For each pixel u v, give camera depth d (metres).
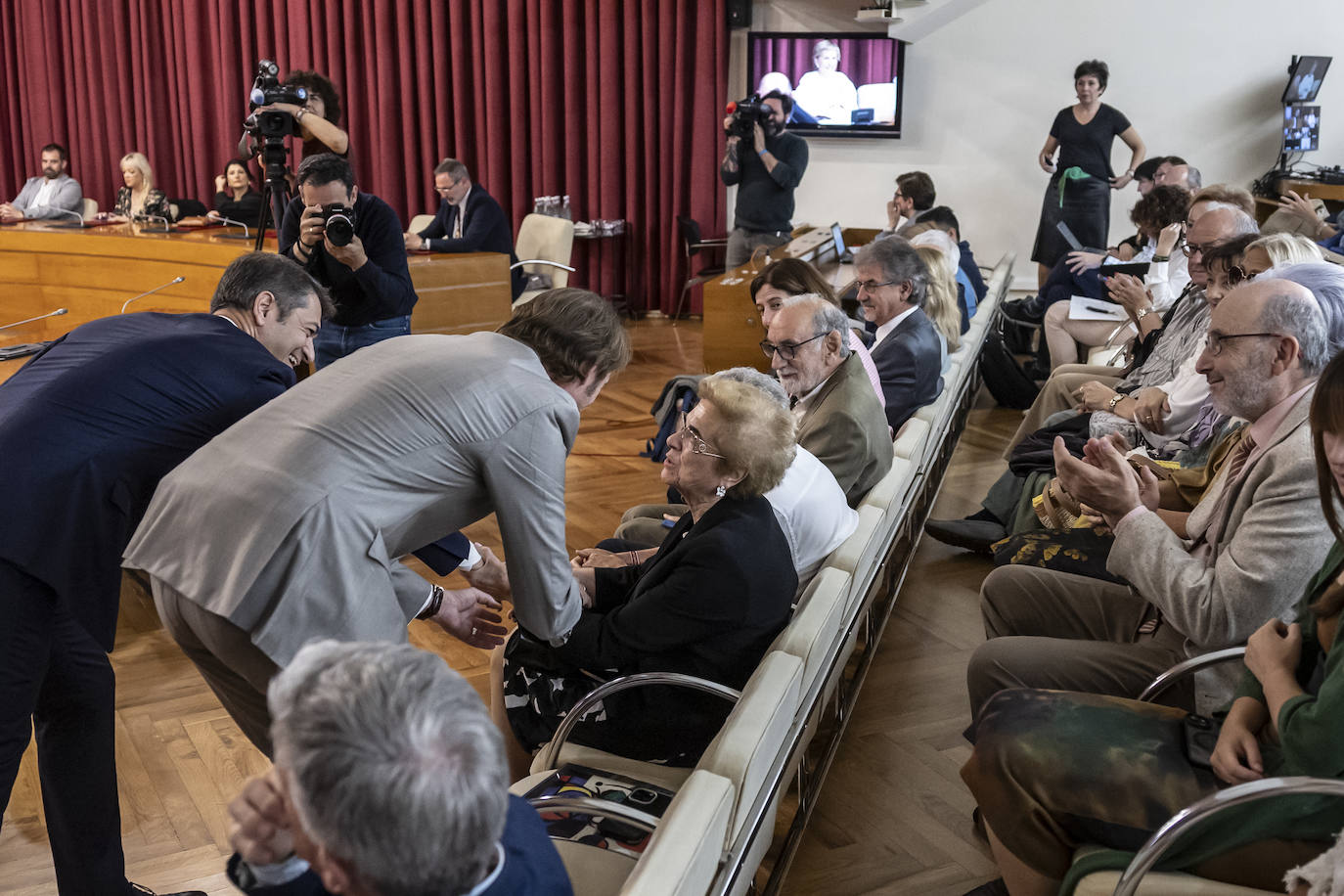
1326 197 6.93
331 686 0.79
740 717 1.44
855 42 7.80
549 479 1.62
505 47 7.90
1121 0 7.57
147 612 3.15
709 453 1.76
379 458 1.56
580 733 1.87
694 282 7.36
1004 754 1.58
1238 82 7.54
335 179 3.40
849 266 5.76
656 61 7.71
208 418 1.85
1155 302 4.75
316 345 3.71
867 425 2.47
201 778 2.37
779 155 7.00
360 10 8.06
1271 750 1.49
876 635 2.90
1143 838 1.49
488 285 5.05
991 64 7.82
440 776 0.77
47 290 5.63
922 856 2.11
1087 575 2.41
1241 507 1.80
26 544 1.68
